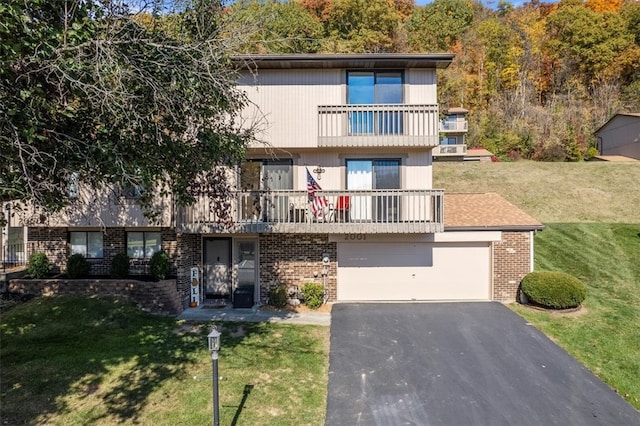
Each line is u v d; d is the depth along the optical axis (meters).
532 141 41.12
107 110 6.30
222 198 9.38
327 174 13.53
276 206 12.43
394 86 13.34
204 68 7.39
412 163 13.45
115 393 7.22
